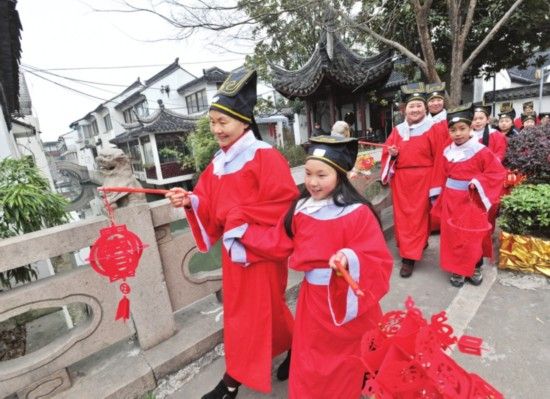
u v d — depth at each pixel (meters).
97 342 2.09
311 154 1.58
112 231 1.65
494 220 3.63
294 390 1.72
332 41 10.70
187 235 2.43
